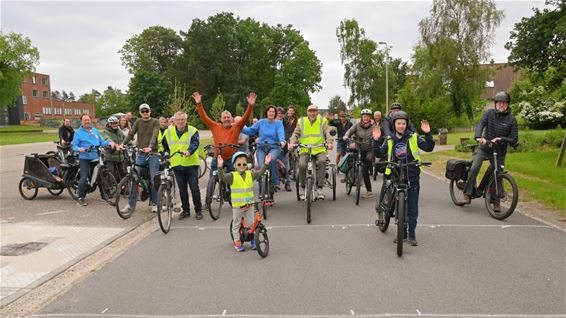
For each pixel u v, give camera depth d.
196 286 4.70
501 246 5.91
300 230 6.91
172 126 7.92
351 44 57.38
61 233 6.93
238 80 65.75
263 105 65.06
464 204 8.57
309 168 8.04
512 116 7.69
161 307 4.21
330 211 8.30
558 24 12.95
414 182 5.88
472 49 29.73
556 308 4.04
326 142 8.30
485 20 29.67
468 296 4.32
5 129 57.84
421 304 4.16
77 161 10.05
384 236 6.50
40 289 4.76
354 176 9.68
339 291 4.48
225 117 8.14
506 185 7.87
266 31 69.50
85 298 4.46
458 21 30.27
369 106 58.12
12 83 56.06
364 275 4.91
